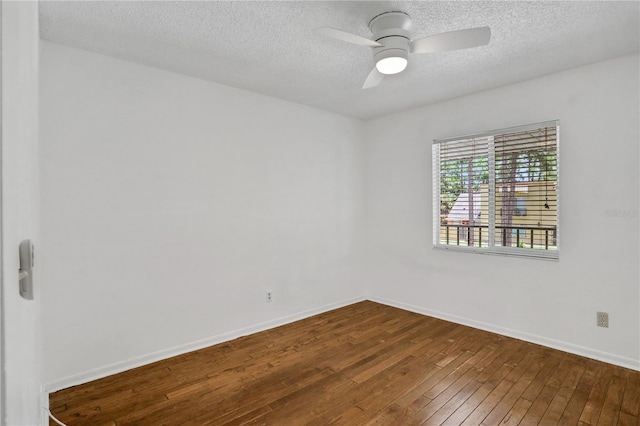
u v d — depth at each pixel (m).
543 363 2.70
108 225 2.55
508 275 3.26
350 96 3.52
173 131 2.86
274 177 3.55
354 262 4.40
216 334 3.12
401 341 3.16
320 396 2.26
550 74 2.95
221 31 2.21
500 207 3.33
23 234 0.60
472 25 2.15
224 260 3.18
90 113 2.47
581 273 2.83
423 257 3.92
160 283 2.80
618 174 2.64
